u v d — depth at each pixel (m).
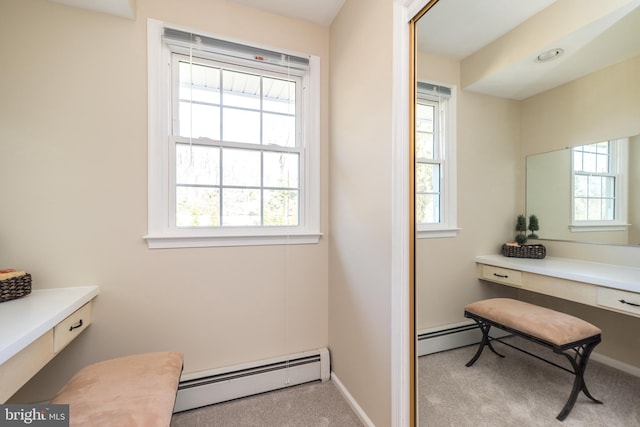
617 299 0.71
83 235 1.45
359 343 1.56
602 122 0.73
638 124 0.66
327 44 1.95
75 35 1.43
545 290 0.88
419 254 1.23
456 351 1.13
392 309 1.27
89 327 1.46
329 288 1.95
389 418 1.30
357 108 1.58
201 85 1.72
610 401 0.73
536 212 0.90
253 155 1.82
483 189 1.06
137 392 1.02
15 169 1.35
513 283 0.97
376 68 1.40
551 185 0.85
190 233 1.67
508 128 0.98
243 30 1.73
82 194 1.45
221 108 1.76
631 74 0.68
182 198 1.67
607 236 0.72
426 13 1.17
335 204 1.86
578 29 0.79
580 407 0.79
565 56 0.82
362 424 1.50
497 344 1.01
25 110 1.36
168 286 1.60
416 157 1.22
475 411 1.07
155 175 1.57
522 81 0.93
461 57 1.10
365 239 1.51
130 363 1.21
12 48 1.35
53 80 1.40
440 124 1.17
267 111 1.86
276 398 1.70
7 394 0.87
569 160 0.81
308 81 1.92
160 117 1.58
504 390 0.99
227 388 1.67
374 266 1.42
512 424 0.97
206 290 1.68
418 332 1.23
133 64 1.52
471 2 1.06
